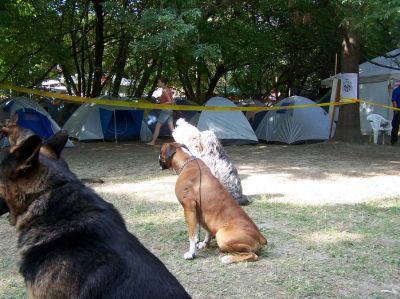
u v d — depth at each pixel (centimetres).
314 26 1827
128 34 1833
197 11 1125
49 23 1692
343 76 1522
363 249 518
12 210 213
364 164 1102
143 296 199
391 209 683
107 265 200
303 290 414
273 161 1143
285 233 570
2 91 1934
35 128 1326
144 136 1634
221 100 1493
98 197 224
